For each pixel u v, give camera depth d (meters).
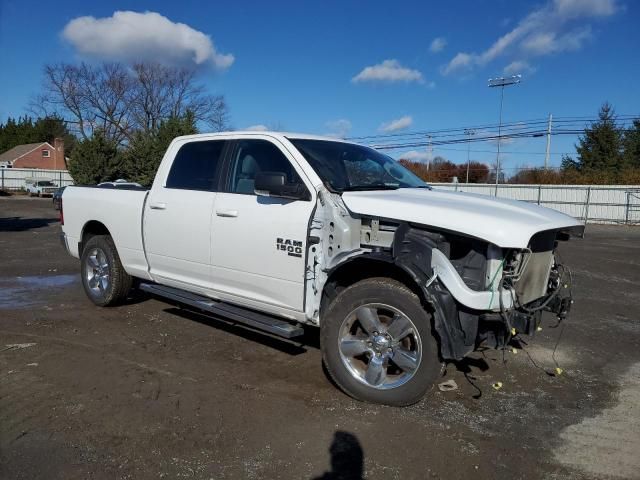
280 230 4.34
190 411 3.76
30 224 19.02
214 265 4.91
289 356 4.95
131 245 5.88
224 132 5.18
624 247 16.27
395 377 3.93
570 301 4.44
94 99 57.19
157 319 6.09
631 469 3.20
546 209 4.34
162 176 5.56
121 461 3.11
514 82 43.53
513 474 3.11
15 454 3.15
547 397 4.26
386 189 4.50
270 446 3.32
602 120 47.94
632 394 4.37
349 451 3.29
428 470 3.11
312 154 4.53
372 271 4.16
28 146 72.50
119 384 4.20
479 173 60.16
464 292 3.54
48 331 5.54
